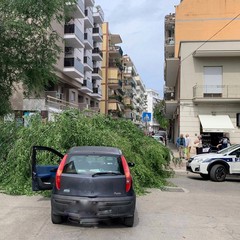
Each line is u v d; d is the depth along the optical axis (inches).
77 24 1689.2
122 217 276.4
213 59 1179.9
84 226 283.3
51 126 455.2
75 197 270.2
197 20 1608.0
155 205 373.7
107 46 2775.6
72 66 1520.7
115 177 275.7
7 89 626.5
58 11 616.7
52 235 257.9
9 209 339.6
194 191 479.5
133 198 278.2
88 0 1879.9
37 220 299.6
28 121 494.9
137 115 4837.6
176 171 727.1
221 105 1166.3
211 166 598.9
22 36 569.6
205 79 1182.3
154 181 497.0
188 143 995.9
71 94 1760.6
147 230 275.9
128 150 470.9
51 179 386.6
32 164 371.9
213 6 1604.3
